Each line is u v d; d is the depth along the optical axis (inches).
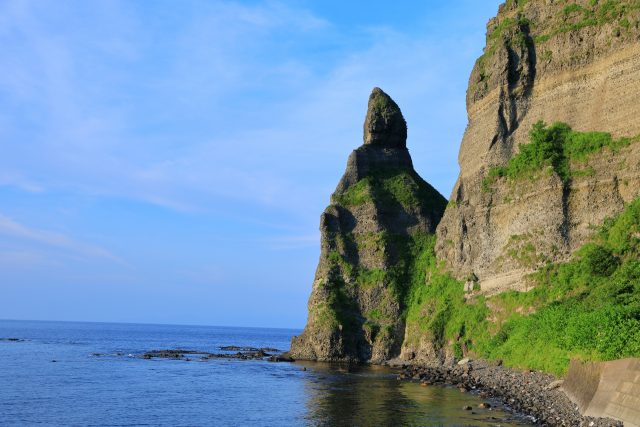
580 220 2797.7
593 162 2822.3
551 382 2015.3
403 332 4042.8
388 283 4252.0
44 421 1892.2
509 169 3255.4
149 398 2363.4
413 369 3206.2
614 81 2876.5
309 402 2177.7
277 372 3348.9
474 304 3284.9
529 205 3038.9
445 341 3412.9
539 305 2748.5
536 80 3336.6
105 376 3166.8
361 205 4579.2
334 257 4453.7
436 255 4040.4
